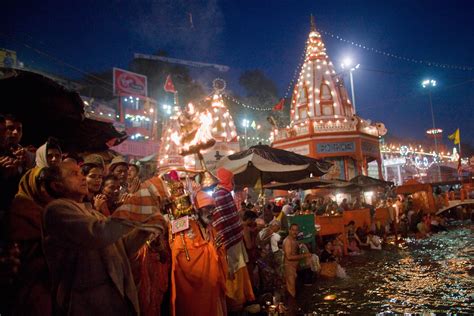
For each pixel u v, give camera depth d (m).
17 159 3.11
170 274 4.09
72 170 2.67
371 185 18.56
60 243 2.41
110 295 2.56
